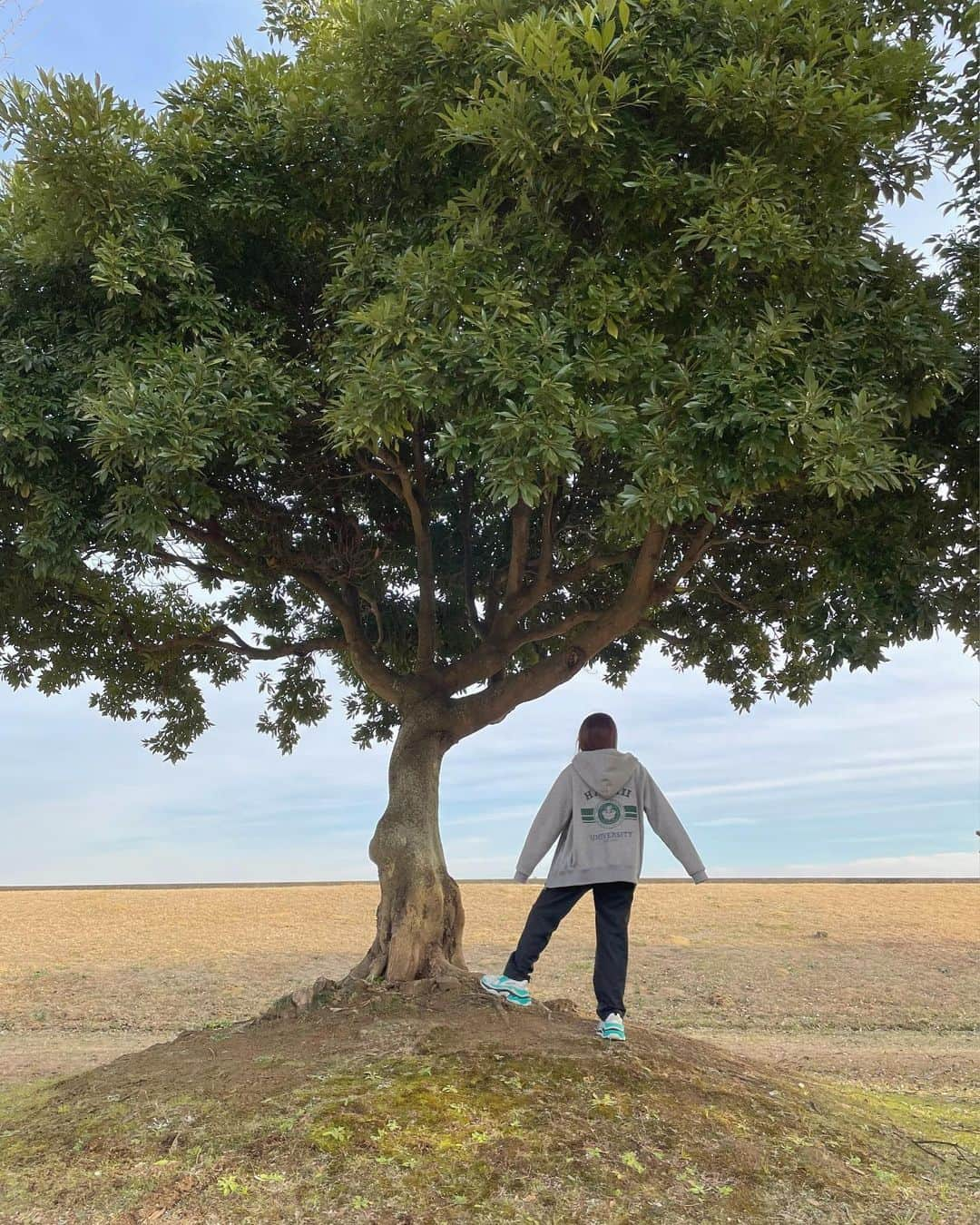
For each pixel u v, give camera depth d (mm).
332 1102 5125
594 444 5598
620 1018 5926
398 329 5430
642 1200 4383
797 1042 11273
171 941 17156
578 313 5449
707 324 5633
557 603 9727
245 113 6680
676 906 19500
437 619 9547
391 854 7434
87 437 5898
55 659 9258
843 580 7250
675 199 5406
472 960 15188
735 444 5258
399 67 5984
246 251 7082
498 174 5859
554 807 5949
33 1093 7020
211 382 5895
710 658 9789
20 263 6430
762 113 5180
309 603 10211
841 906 19453
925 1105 7195
